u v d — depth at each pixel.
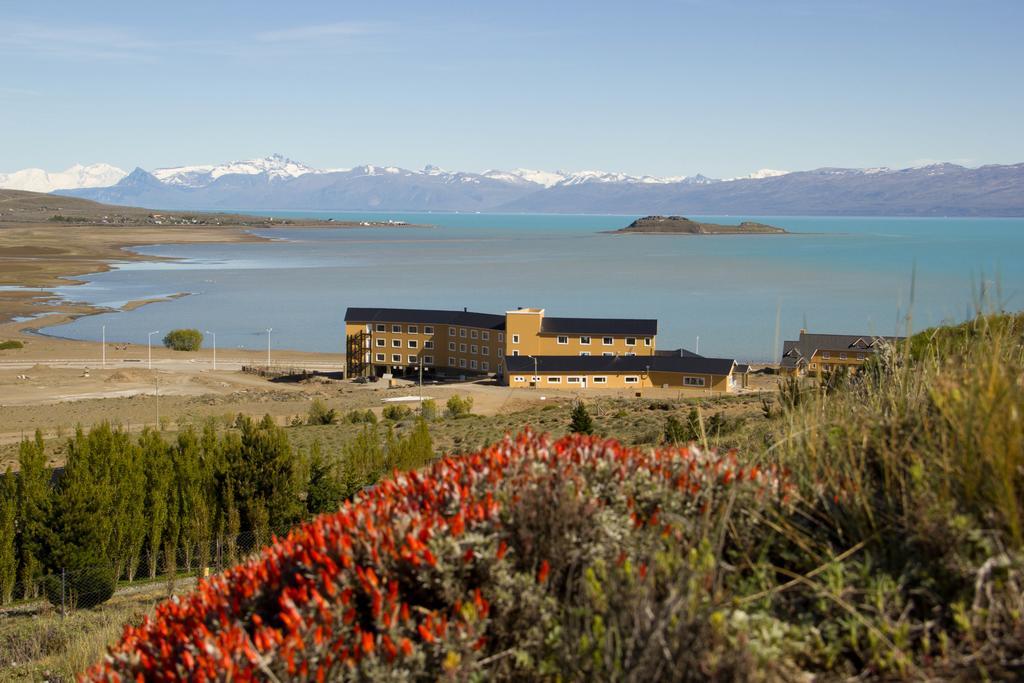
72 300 153.00
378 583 4.52
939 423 5.40
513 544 4.79
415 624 4.33
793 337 117.25
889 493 5.13
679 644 3.72
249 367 97.44
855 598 4.43
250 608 4.71
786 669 4.03
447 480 5.48
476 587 4.55
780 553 4.87
